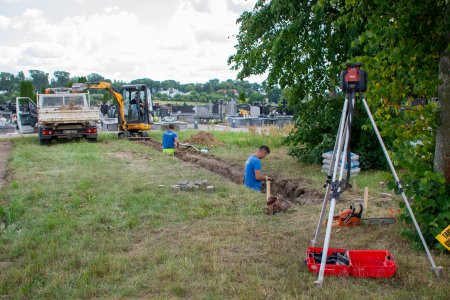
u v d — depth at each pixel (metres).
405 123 6.17
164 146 17.38
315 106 13.20
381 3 5.62
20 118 26.27
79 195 9.15
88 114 20.36
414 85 6.32
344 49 11.41
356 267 4.90
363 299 4.39
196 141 19.84
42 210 8.09
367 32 5.82
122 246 6.02
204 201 8.47
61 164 13.62
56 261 5.44
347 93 5.20
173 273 5.00
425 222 5.73
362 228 6.73
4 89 87.44
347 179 5.60
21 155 15.89
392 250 5.78
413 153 6.20
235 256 5.58
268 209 7.78
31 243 6.13
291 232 6.57
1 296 4.59
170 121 37.25
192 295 4.55
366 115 11.84
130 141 21.66
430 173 5.51
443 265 5.23
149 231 6.79
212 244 5.96
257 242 6.12
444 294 4.47
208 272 5.07
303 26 11.45
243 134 23.16
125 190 9.52
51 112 19.92
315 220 7.22
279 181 11.43
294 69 12.44
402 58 5.64
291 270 5.11
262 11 12.19
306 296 4.44
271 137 21.33
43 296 4.57
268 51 11.99
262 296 4.44
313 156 13.19
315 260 5.25
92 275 5.03
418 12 5.55
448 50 5.34
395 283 4.79
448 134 5.73
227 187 9.73
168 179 10.91
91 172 11.91
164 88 96.56
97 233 6.70
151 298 4.51
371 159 12.17
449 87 5.68
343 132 5.53
